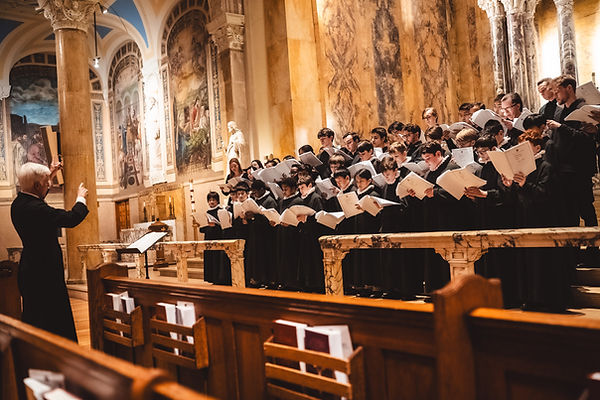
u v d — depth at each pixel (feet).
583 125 17.42
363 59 42.98
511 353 6.93
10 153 71.92
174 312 12.53
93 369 6.64
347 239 16.92
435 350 7.66
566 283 15.33
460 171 15.65
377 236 15.98
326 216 19.31
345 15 42.22
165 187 60.95
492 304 7.61
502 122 20.97
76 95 40.32
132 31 65.26
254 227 25.35
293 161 25.96
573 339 6.26
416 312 7.83
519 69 43.04
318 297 9.50
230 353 11.30
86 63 41.27
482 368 7.25
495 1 45.24
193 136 55.16
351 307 8.77
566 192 16.99
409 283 19.21
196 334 11.80
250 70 41.86
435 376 7.75
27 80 73.87
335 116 40.63
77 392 7.30
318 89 39.96
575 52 41.29
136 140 68.69
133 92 68.64
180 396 5.12
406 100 45.85
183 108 56.90
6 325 10.03
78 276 39.75
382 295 20.18
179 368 12.98
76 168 39.96
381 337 8.41
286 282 23.79
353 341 8.86
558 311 15.47
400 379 8.23
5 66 70.13
